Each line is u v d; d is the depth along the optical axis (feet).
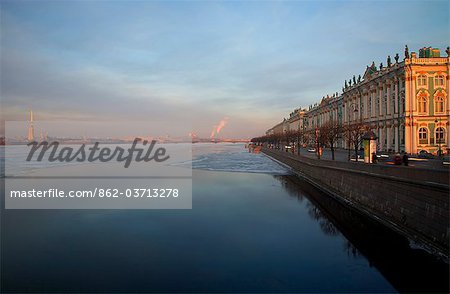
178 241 84.48
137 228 97.40
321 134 278.67
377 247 76.79
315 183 167.84
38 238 89.40
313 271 65.21
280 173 227.81
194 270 66.59
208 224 99.60
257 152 532.32
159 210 120.47
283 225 97.19
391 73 237.45
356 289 57.98
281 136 479.82
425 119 216.33
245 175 217.56
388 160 179.63
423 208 73.56
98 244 83.82
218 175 218.79
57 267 69.62
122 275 64.85
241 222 101.30
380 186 95.30
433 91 216.13
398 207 84.58
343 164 128.77
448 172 64.90
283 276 63.21
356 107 305.73
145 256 74.79
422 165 134.41
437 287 58.29
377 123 258.37
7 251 79.51
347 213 109.81
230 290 58.23
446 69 214.69
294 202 129.90
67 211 122.21
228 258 72.49
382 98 252.01
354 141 214.48
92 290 59.16
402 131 224.53
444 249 64.90
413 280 60.49
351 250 75.66
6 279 63.93
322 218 104.32
